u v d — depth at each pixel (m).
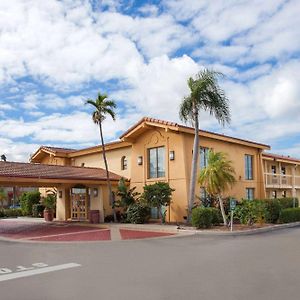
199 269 9.35
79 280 8.41
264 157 32.66
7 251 13.43
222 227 19.42
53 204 30.02
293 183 36.88
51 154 31.47
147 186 22.33
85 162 30.89
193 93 20.80
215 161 19.86
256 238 15.89
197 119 21.33
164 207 24.12
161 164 24.77
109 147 28.38
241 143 27.91
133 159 26.44
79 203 27.47
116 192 26.31
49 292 7.43
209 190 19.95
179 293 7.15
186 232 18.20
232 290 7.27
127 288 7.61
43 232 19.91
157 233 18.34
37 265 10.42
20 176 20.84
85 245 14.57
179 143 23.55
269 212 22.08
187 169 23.28
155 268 9.61
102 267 9.91
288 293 7.01
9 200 56.59
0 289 7.77
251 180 29.27
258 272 8.87
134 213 22.98
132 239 16.12
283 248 12.74
